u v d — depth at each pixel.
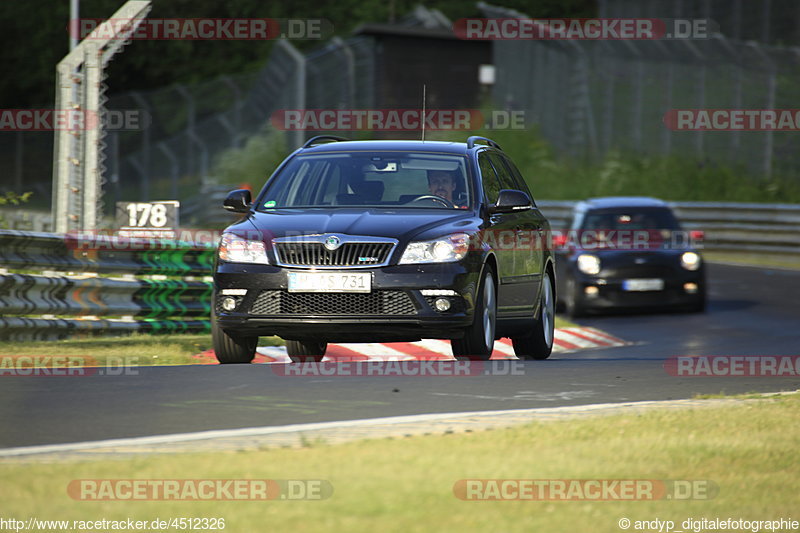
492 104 156.25
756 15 155.75
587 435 20.66
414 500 15.58
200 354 39.62
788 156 147.88
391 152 37.94
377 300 33.34
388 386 28.67
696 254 65.81
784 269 96.69
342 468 17.39
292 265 33.66
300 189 36.94
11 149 172.25
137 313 46.81
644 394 28.62
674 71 154.38
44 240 43.09
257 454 18.45
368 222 34.28
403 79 149.75
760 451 19.39
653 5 159.00
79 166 52.28
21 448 19.64
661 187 147.62
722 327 58.56
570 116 160.38
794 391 29.41
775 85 147.25
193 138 145.75
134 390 27.48
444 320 33.41
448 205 36.03
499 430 21.09
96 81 52.12
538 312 40.47
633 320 63.44
